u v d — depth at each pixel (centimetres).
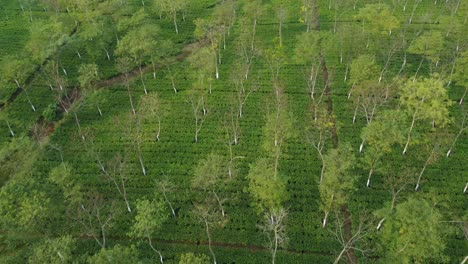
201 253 5472
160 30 9238
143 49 8256
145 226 5006
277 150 5938
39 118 7894
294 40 9512
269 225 5175
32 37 8481
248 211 5959
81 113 7838
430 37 7812
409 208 4762
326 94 7981
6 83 8038
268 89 8112
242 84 7994
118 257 4647
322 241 5534
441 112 6275
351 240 4959
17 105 8169
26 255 5366
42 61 8525
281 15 9088
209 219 5619
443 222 5244
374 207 5891
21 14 11156
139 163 6762
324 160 5781
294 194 6191
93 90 8138
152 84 8481
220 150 6925
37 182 6100
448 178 6225
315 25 10012
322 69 8638
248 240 5600
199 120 7544
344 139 6925
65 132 7475
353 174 6331
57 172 6022
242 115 7588
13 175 6278
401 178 5769
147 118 7556
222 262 5362
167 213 5925
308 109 7569
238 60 8744
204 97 8000
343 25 8781
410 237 4584
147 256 5453
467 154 6581
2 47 9800
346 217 5853
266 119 7406
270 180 5384
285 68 8694
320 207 5419
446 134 6806
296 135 6481
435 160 6066
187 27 10262
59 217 5972
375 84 7119
